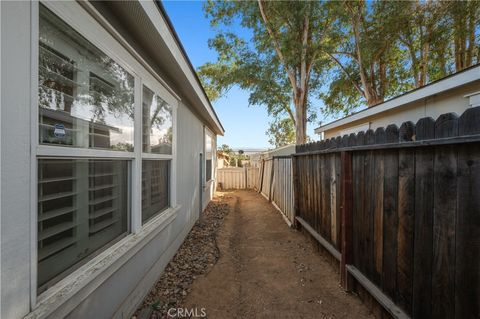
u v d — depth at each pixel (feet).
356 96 44.21
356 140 8.50
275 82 38.27
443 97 15.43
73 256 5.24
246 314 7.40
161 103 10.83
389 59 37.52
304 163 14.67
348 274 8.36
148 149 9.39
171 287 9.30
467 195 4.36
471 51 27.73
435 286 5.02
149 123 9.48
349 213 8.63
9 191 3.60
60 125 4.84
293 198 16.55
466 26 26.25
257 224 18.06
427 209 5.26
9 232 3.60
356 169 8.40
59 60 4.82
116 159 7.02
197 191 19.88
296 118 33.55
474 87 13.30
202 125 22.54
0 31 3.47
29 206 3.95
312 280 9.28
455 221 4.58
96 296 5.62
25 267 3.86
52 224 4.67
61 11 4.64
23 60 3.84
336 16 32.96
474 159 4.24
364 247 7.85
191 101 16.93
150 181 9.73
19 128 3.78
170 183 12.22
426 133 5.37
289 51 32.50
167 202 12.06
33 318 3.81
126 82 7.47
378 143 7.17
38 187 4.33
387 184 6.67
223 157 56.34
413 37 33.14
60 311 4.42
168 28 8.93
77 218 5.39
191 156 17.43
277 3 30.50
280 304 7.82
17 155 3.74
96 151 5.90
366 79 37.96
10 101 3.63
